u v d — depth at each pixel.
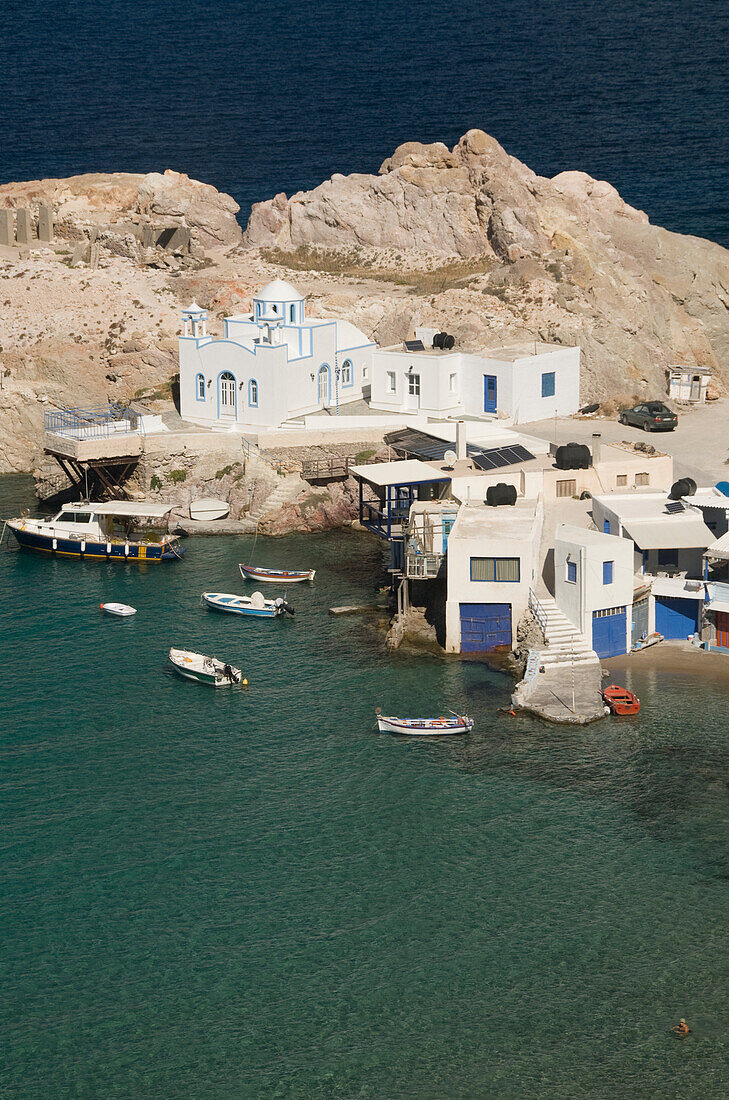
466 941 64.25
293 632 96.62
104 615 99.88
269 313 122.06
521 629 91.50
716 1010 59.94
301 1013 60.25
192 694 87.75
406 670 90.44
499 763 78.44
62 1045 58.69
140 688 88.50
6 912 66.56
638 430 122.38
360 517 105.56
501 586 91.94
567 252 139.88
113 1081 56.81
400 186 150.88
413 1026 59.44
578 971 62.28
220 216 159.50
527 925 65.19
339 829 72.75
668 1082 56.34
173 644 94.94
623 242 145.00
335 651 93.50
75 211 158.12
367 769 78.31
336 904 66.88
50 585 106.00
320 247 155.25
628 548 90.06
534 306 133.62
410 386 124.81
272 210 160.25
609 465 107.56
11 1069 57.41
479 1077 56.75
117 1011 60.50
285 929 65.25
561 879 68.25
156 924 65.75
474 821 73.00
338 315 138.25
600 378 130.38
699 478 108.38
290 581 105.06
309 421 122.38
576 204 144.75
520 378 121.62
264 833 72.50
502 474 105.88
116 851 71.19
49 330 135.75
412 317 136.50
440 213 148.75
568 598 91.12
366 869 69.38
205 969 62.84
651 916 65.56
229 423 123.88
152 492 119.69
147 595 103.50
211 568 108.81
